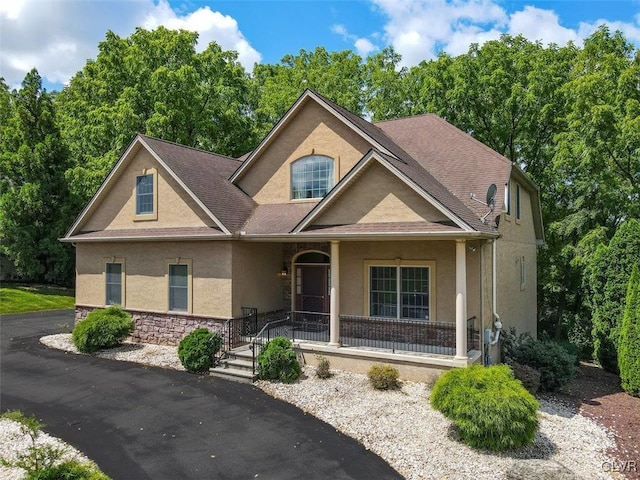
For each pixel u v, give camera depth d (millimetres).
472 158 16422
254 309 15383
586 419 11336
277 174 17531
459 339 11734
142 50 28297
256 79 45781
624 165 21062
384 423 9695
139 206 17688
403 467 7953
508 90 25609
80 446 8820
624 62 20828
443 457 8289
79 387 12289
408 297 14148
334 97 33688
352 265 14984
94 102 30531
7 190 31609
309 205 16500
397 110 31422
